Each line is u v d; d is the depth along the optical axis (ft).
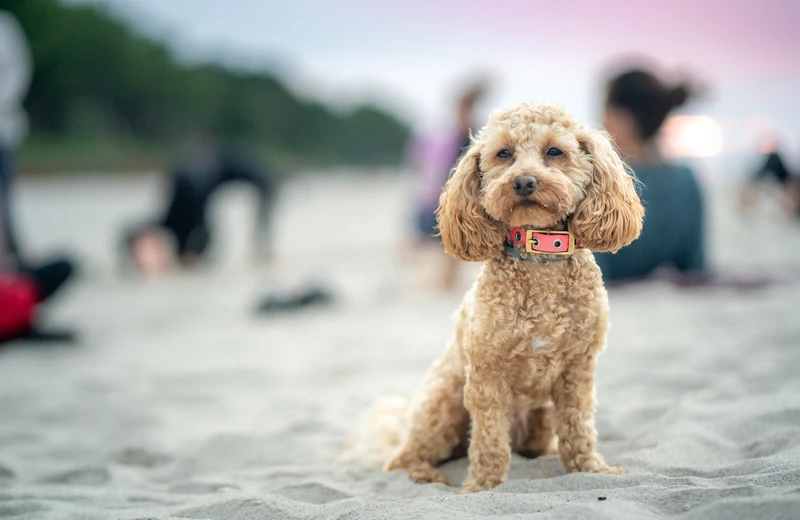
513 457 11.23
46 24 163.94
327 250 45.42
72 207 72.74
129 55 184.65
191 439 13.75
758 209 49.75
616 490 8.36
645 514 7.56
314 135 284.00
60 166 136.67
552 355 9.75
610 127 21.15
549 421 11.38
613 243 10.33
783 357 15.55
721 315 20.35
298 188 124.77
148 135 195.31
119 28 188.85
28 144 145.59
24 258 25.64
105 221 59.62
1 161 25.21
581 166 10.25
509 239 10.09
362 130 326.85
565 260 9.80
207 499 10.27
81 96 173.27
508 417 10.24
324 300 27.89
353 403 15.57
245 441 13.26
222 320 26.68
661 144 21.70
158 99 194.29
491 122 10.78
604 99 21.21
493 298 9.80
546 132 10.20
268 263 40.75
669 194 21.45
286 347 21.90
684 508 7.84
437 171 31.58
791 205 46.96
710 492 8.02
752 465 9.27
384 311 26.61
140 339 24.00
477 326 9.80
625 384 14.96
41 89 162.50
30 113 161.38
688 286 22.79
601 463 10.07
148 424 15.17
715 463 10.04
